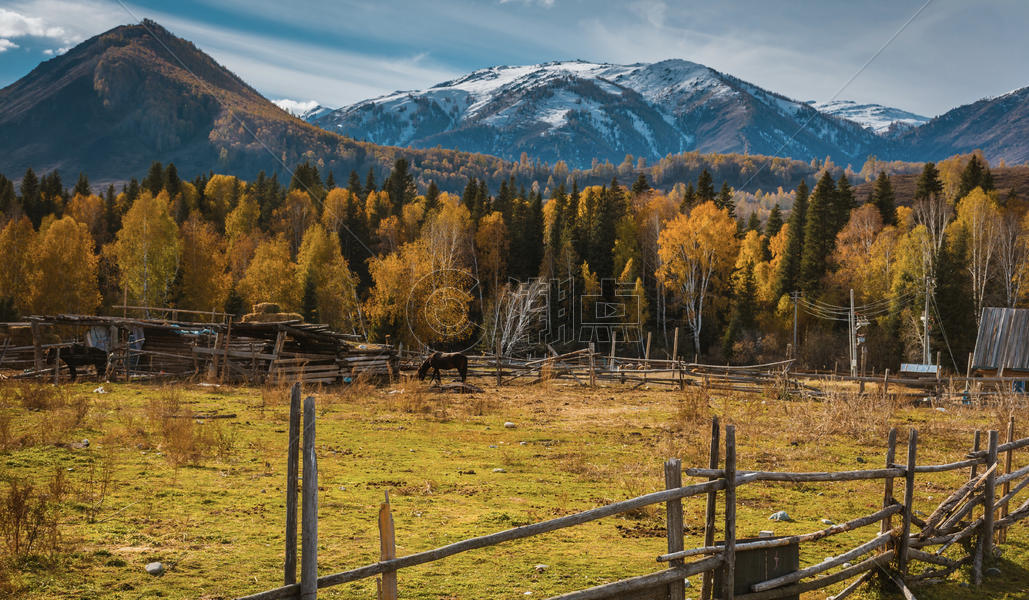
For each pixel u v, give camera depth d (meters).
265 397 20.53
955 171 119.31
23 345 29.30
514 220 92.06
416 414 19.91
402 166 118.81
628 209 93.12
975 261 69.00
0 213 104.56
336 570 6.93
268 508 9.09
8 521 7.04
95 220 102.38
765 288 78.69
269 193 115.25
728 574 6.10
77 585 6.16
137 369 27.61
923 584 7.87
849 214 86.50
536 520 9.26
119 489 9.53
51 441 12.35
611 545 8.39
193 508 8.88
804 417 19.30
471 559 7.64
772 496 11.20
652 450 15.02
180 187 117.69
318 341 28.22
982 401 25.83
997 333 36.22
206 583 6.41
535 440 16.22
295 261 94.00
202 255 73.38
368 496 10.17
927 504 10.76
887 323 65.81
